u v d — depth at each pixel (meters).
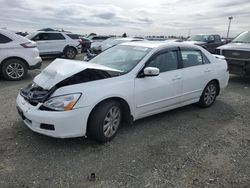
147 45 5.10
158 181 3.18
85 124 3.79
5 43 8.59
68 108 3.64
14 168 3.34
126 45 5.41
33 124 3.79
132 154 3.80
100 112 3.89
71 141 4.10
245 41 9.84
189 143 4.25
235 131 4.82
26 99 4.03
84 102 3.72
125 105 4.33
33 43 9.23
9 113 5.25
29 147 3.87
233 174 3.39
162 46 5.02
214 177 3.30
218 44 17.48
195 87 5.59
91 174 3.25
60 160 3.56
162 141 4.27
